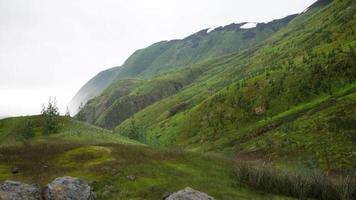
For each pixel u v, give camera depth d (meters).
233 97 182.12
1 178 43.28
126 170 45.53
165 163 50.31
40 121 122.94
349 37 182.00
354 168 80.56
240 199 39.59
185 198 33.19
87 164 47.91
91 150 53.44
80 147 55.91
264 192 43.00
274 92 164.00
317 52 181.62
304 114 128.88
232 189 42.97
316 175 45.97
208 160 54.41
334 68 150.25
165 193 39.16
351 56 150.25
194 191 34.34
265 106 160.00
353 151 89.56
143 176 44.28
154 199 38.66
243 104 171.25
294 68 170.50
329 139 100.31
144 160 50.19
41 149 54.78
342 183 43.66
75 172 45.09
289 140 108.88
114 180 42.84
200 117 188.25
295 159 95.56
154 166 48.06
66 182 34.62
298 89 154.75
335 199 42.03
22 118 131.50
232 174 48.72
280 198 40.91
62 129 107.62
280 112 150.12
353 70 142.62
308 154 96.00
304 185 42.59
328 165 86.06
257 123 150.25
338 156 89.25
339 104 119.75
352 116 107.38
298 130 114.38
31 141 65.94
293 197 42.06
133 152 53.75
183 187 41.81
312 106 133.75
